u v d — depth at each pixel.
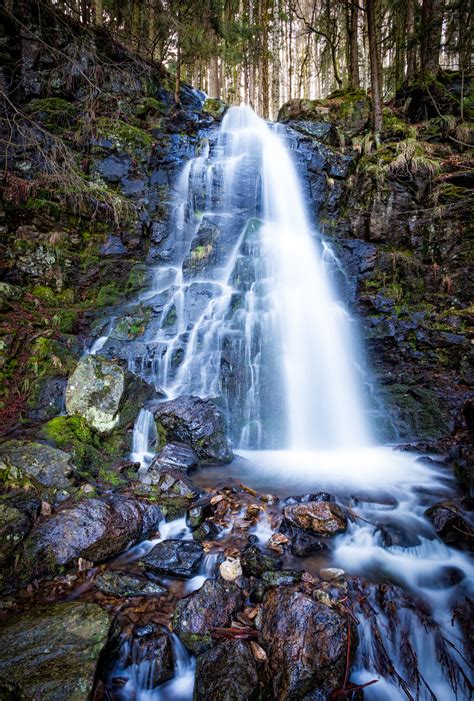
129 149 10.87
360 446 7.02
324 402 7.55
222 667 2.53
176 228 10.73
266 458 6.30
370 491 5.02
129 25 12.66
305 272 9.56
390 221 10.35
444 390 7.65
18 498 4.03
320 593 3.12
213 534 4.08
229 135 12.30
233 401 7.09
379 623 3.02
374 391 7.82
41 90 10.27
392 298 9.20
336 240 10.52
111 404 5.57
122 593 3.23
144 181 10.88
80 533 3.65
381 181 10.56
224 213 10.96
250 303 8.34
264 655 2.67
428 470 5.74
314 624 2.71
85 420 5.52
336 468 5.87
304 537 3.91
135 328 8.09
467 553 3.87
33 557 3.39
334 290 9.60
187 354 7.61
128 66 10.79
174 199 11.20
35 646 2.59
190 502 4.64
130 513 4.07
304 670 2.49
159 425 6.00
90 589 3.28
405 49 14.73
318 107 13.73
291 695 2.40
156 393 6.71
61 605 3.03
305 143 12.00
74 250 9.13
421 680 2.79
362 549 3.90
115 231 9.83
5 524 3.54
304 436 7.05
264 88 19.69
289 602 2.90
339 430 7.25
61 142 8.30
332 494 4.75
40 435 5.11
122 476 4.96
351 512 4.46
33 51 10.09
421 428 7.08
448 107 12.34
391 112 13.08
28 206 8.79
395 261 9.64
